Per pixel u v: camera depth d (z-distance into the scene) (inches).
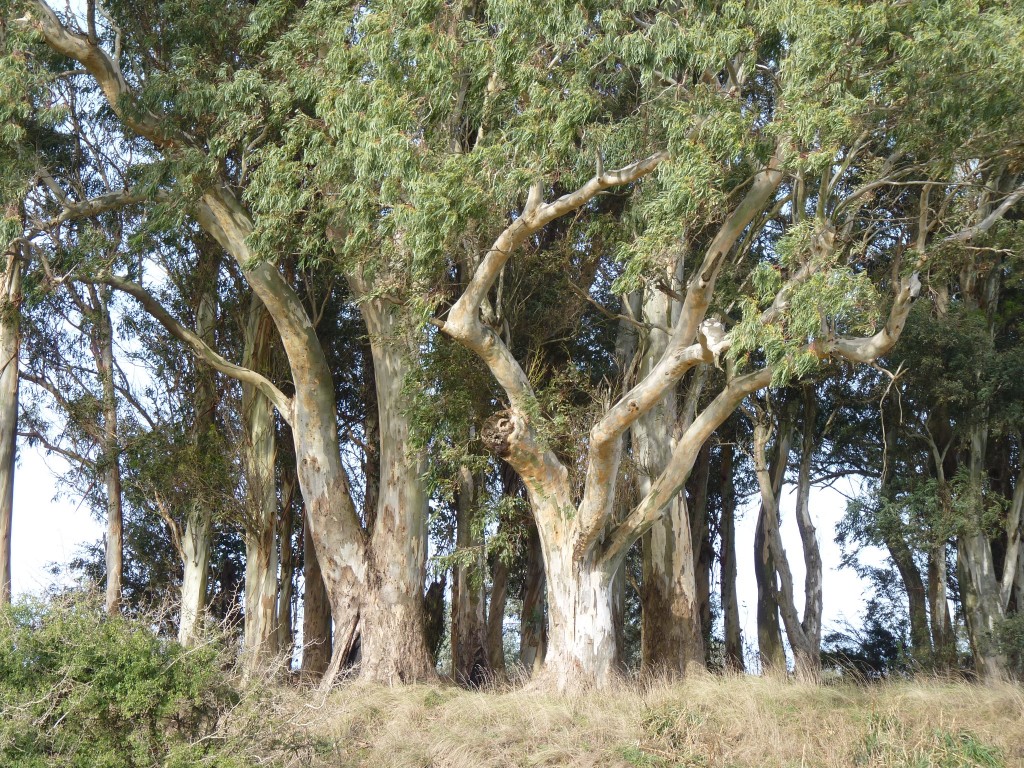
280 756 358.0
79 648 337.1
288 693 392.2
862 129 546.0
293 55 674.2
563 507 676.7
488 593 1096.2
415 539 812.0
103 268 750.5
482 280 606.9
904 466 1010.1
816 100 523.5
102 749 331.9
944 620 942.4
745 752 470.3
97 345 938.1
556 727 536.7
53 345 939.3
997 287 923.4
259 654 392.2
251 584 901.2
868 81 532.7
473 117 633.0
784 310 535.5
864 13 506.9
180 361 960.3
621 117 659.4
